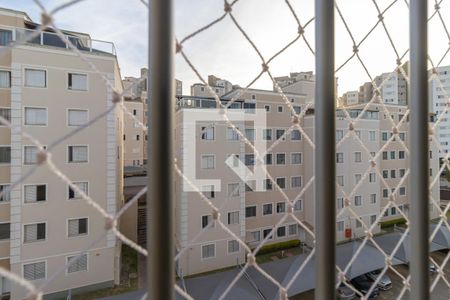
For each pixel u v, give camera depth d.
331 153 0.55
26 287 0.40
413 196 0.65
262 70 0.69
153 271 0.42
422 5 0.64
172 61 0.43
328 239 0.55
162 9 0.43
